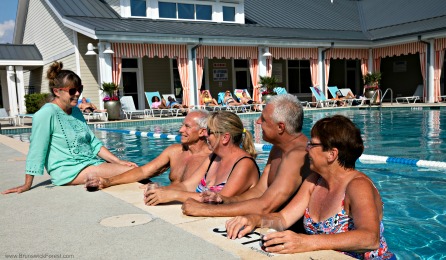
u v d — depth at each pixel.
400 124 11.97
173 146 4.28
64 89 4.06
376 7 26.14
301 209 2.59
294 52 20.02
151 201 3.20
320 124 2.29
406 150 7.54
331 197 2.34
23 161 5.87
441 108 16.39
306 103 21.09
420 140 8.74
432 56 18.91
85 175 4.15
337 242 2.06
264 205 2.75
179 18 19.53
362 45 20.77
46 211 3.12
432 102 19.17
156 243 2.32
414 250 3.07
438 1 22.33
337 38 19.92
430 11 21.72
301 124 2.82
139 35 15.62
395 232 3.46
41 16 21.17
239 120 3.26
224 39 17.50
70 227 2.69
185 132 3.86
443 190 4.71
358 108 18.94
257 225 2.50
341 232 2.20
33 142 3.89
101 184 3.85
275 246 2.09
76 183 4.16
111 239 2.42
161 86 19.86
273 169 3.09
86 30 15.34
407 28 20.55
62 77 4.04
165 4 19.22
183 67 17.44
